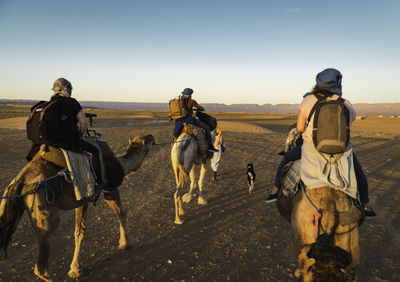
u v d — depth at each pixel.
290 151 3.59
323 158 2.97
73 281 4.31
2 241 3.36
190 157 6.53
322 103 2.88
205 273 4.55
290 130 4.96
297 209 3.00
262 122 50.72
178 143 6.41
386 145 21.23
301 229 2.89
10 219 3.40
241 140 21.61
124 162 4.99
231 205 7.65
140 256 5.05
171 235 5.87
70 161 3.79
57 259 4.91
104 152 4.59
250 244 5.52
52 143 3.72
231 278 4.42
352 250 2.70
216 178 10.19
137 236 5.80
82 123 3.95
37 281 4.27
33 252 5.15
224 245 5.47
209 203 7.78
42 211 3.52
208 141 7.15
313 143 2.93
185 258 4.99
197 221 6.59
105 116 58.19
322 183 2.88
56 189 3.69
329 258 2.40
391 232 6.08
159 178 10.24
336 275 2.37
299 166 3.29
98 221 6.53
